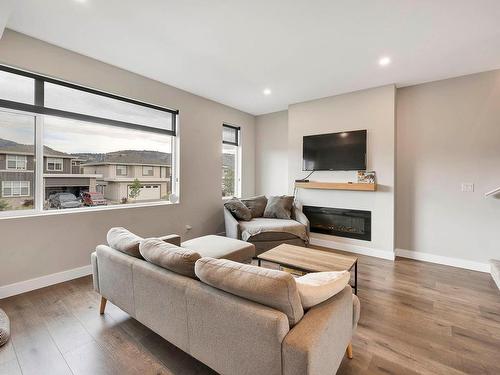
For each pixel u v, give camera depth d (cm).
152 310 165
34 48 250
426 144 356
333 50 270
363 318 212
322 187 412
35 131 264
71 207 294
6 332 180
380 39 248
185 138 400
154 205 362
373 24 224
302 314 117
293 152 457
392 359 164
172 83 366
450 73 325
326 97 419
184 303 144
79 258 289
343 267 225
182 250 160
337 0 194
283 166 506
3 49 233
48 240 266
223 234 467
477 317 214
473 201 328
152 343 179
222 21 222
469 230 330
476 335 189
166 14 213
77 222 287
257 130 541
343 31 235
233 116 488
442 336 188
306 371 99
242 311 117
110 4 200
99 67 296
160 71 325
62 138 287
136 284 175
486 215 320
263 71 323
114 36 246
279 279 113
